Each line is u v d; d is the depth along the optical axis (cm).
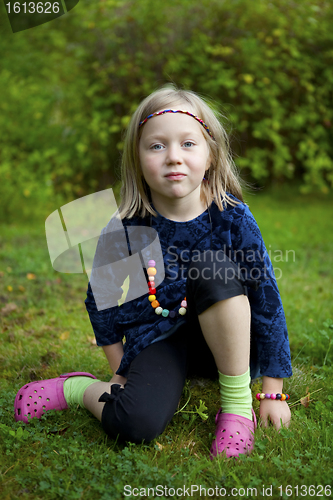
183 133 151
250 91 542
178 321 154
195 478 131
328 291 314
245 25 558
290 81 571
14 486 130
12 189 516
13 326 257
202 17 554
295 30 548
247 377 148
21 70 550
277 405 158
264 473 133
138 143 160
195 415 164
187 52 541
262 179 666
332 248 414
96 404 154
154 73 555
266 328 157
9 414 163
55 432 156
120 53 554
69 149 570
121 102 559
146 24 543
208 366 168
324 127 611
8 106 528
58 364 207
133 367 151
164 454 140
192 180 152
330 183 668
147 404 142
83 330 249
